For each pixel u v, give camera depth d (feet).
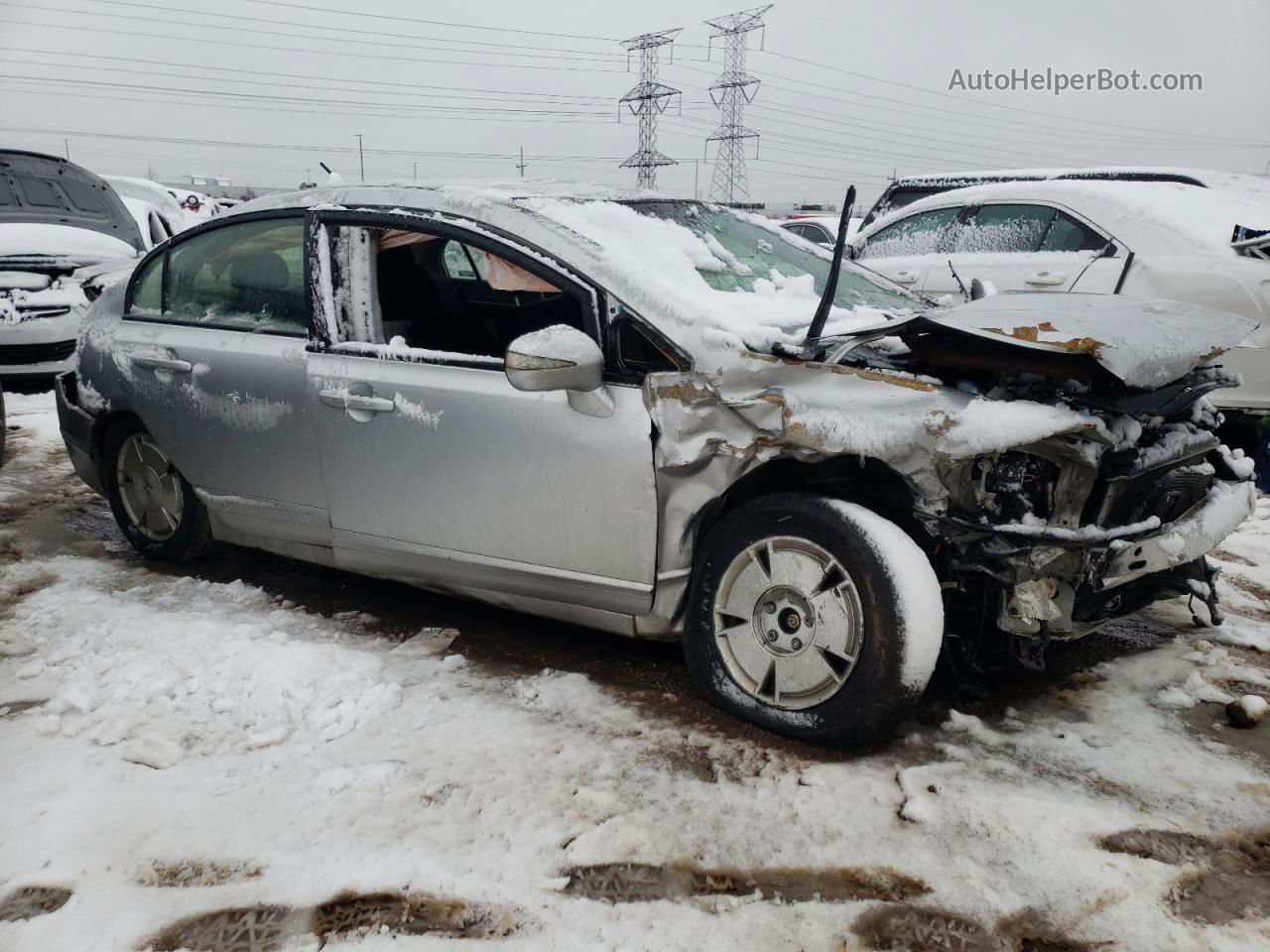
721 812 8.14
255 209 12.69
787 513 9.09
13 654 10.94
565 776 8.64
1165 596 10.76
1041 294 10.93
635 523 9.64
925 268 22.86
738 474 9.19
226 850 7.61
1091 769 8.87
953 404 8.46
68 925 6.82
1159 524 9.06
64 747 9.09
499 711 9.83
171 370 12.93
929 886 7.27
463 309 12.64
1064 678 10.69
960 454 8.25
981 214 22.45
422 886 7.22
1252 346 17.99
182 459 13.10
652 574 9.77
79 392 14.28
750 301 10.42
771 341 9.23
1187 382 10.01
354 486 11.39
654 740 9.30
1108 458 8.94
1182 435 9.75
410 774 8.67
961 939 6.75
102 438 14.48
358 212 11.48
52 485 18.45
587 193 11.77
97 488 14.80
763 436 8.99
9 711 9.74
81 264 26.89
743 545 9.38
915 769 8.80
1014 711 9.93
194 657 10.52
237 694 9.93
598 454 9.67
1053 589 8.77
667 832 7.87
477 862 7.48
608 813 8.11
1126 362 8.35
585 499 9.84
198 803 8.22
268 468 12.16
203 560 14.44
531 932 6.77
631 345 9.70
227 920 6.88
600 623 10.40
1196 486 9.91
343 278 11.57
